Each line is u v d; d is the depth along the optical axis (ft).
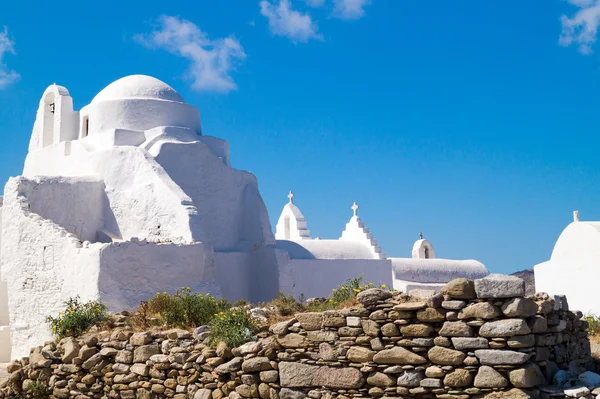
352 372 36.11
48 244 67.92
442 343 34.01
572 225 94.32
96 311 52.80
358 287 48.39
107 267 61.98
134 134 81.66
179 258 66.59
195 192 80.33
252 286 82.69
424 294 37.55
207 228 80.59
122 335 46.47
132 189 76.79
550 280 96.73
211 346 41.96
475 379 33.04
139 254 64.08
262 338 40.78
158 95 86.48
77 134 88.79
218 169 82.84
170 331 44.50
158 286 64.80
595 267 90.79
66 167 84.17
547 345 33.99
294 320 38.78
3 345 73.97
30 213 71.05
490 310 32.96
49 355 49.57
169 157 78.95
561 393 31.71
